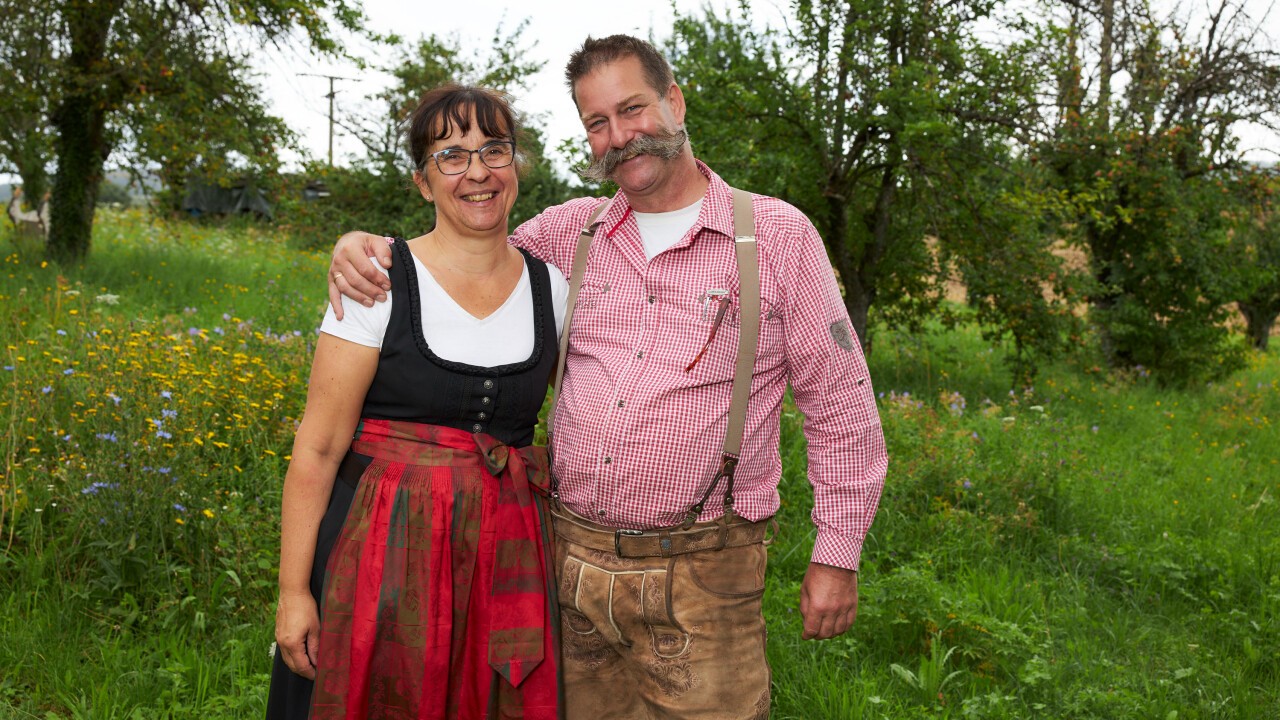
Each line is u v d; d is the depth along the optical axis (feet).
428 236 6.68
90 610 10.67
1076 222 35.63
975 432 20.97
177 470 11.90
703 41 29.27
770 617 11.86
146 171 37.83
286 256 46.80
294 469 6.23
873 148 30.01
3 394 14.62
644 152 6.70
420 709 6.10
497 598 6.36
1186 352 40.45
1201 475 22.33
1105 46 40.06
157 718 8.94
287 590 6.24
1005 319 33.40
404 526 6.16
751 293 6.59
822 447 6.89
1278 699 11.54
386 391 6.34
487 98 6.48
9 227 40.86
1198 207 39.55
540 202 46.26
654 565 6.60
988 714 10.14
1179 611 14.21
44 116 36.04
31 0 33.17
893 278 34.45
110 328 19.33
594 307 6.84
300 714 6.40
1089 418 29.48
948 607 11.90
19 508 11.60
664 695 6.70
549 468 6.99
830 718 9.95
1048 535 16.26
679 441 6.44
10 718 8.73
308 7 33.76
